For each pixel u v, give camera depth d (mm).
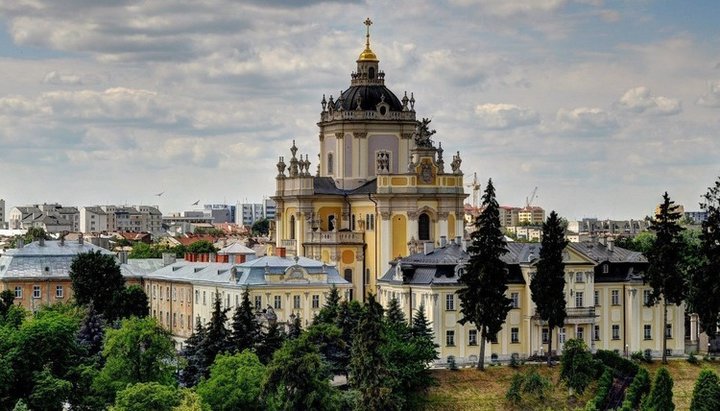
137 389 185250
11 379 191000
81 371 199500
